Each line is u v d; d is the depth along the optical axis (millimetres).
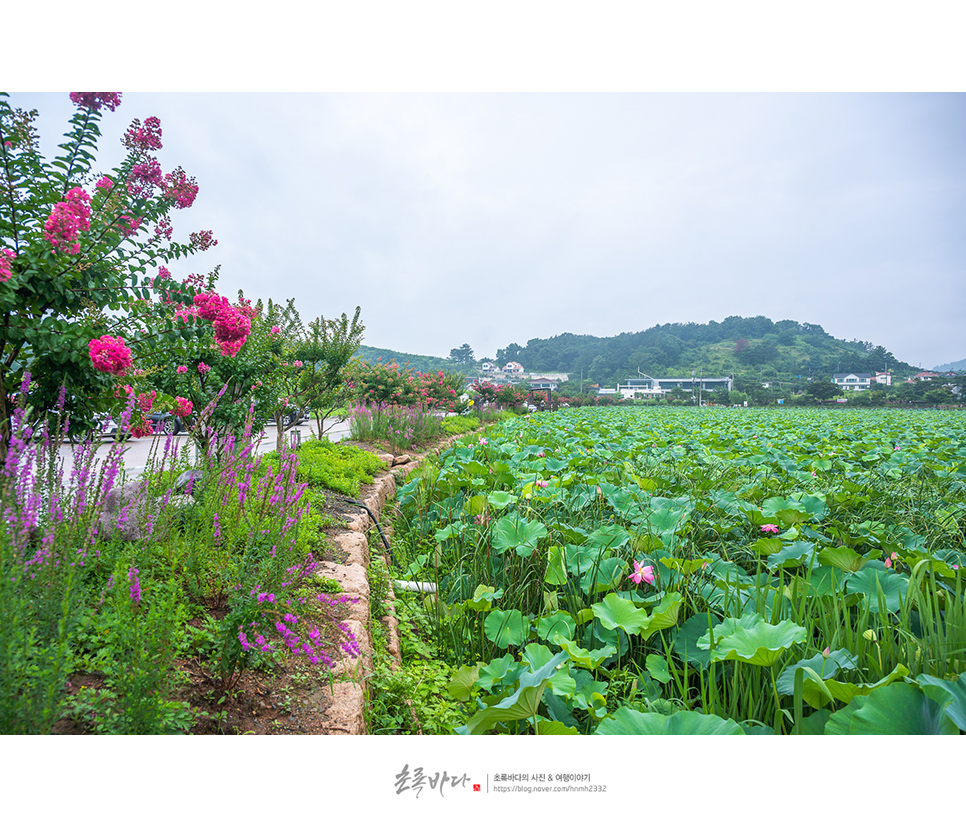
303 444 6457
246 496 2719
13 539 1719
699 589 2834
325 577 2748
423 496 4973
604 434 9805
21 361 2838
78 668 1758
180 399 3621
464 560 3826
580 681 2295
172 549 2354
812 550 2869
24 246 2889
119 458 2383
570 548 3273
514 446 7289
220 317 3834
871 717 1560
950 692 1493
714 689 2111
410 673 2496
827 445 8453
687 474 5488
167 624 1647
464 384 21031
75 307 3043
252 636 1877
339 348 7051
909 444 8922
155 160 3732
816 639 2418
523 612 3205
